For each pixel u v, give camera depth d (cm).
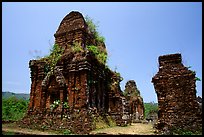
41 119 1549
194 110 1181
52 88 1612
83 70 1530
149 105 4588
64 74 1612
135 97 3284
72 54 1628
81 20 1834
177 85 1245
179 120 1189
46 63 1706
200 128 1138
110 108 1814
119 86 2006
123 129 1506
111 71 1923
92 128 1378
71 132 1361
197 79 1227
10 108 2217
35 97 1675
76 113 1455
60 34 1864
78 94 1508
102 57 1773
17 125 1598
